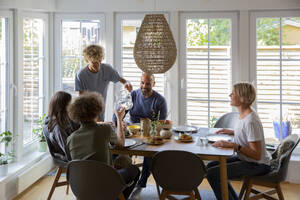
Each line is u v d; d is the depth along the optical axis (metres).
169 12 4.38
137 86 4.51
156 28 2.88
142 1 4.27
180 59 4.40
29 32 4.05
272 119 4.23
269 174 2.84
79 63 4.50
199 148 2.81
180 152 2.51
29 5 3.90
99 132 2.45
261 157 2.86
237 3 4.12
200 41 4.34
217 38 4.30
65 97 3.03
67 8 4.36
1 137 3.66
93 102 2.45
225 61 4.31
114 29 4.46
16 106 3.81
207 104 4.40
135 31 4.44
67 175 2.49
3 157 3.38
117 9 4.32
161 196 2.78
